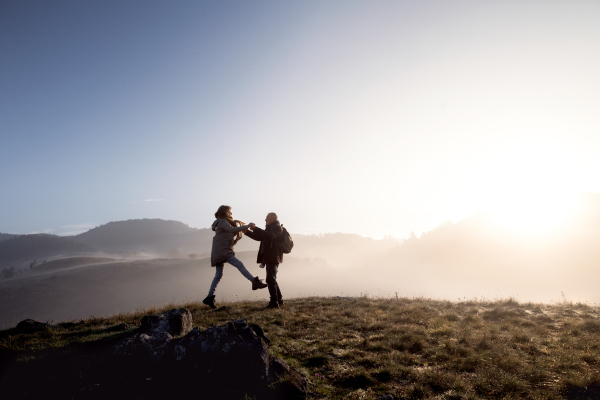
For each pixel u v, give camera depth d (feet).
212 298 27.68
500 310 30.63
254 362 13.66
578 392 13.99
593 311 30.53
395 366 16.22
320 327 23.34
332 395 13.39
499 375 15.49
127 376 12.98
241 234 29.43
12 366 13.20
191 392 12.66
